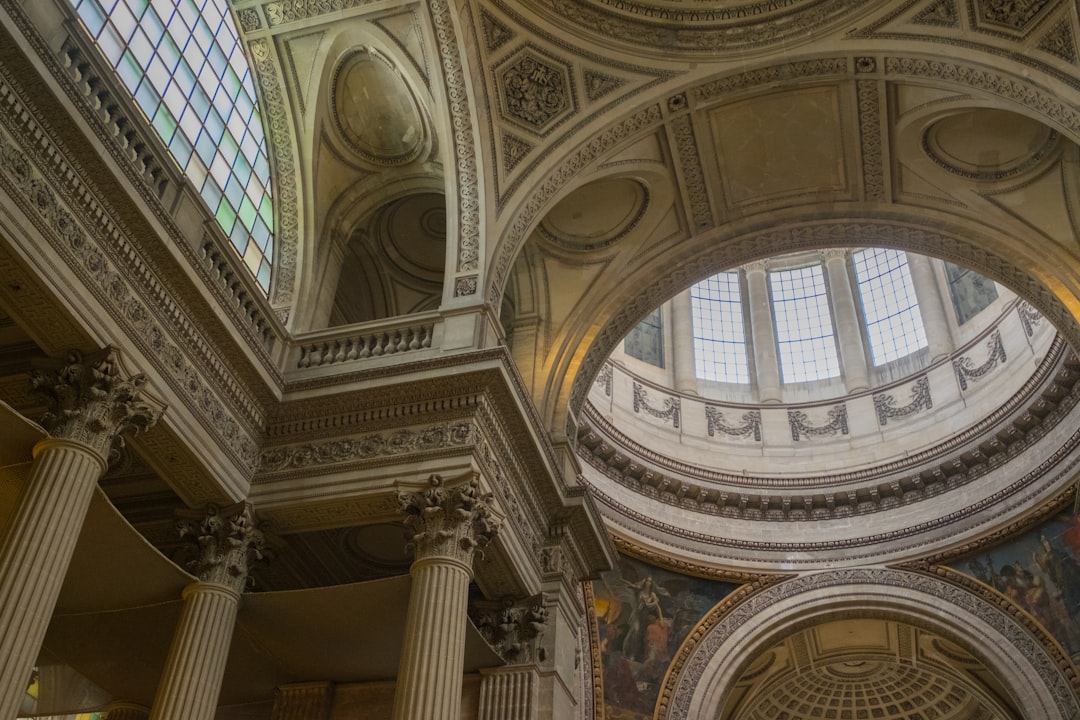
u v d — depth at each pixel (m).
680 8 16.00
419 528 12.70
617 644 27.11
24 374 12.11
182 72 14.55
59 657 14.85
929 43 14.98
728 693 27.39
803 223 18.14
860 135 16.78
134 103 12.09
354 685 15.55
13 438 10.84
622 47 16.08
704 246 18.34
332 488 13.20
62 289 10.45
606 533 16.83
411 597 12.26
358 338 14.69
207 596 12.47
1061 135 15.59
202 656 12.04
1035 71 14.05
